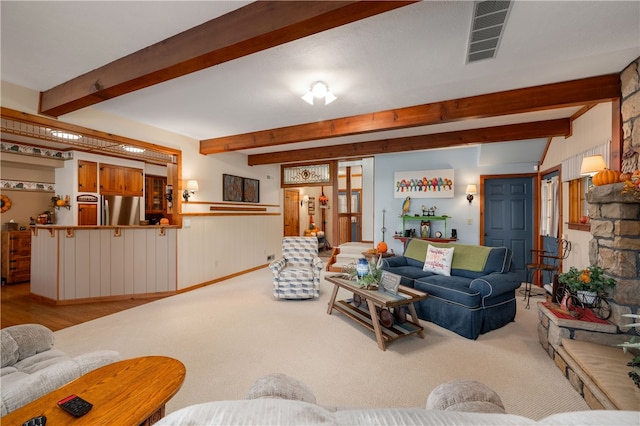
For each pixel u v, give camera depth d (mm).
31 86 2893
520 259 5219
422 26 1889
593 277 2311
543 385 2035
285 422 547
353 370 2236
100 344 2645
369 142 5109
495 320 3059
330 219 10617
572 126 3760
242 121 3979
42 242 3957
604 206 2342
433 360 2396
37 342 1713
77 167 5449
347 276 3627
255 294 4379
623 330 2121
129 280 4160
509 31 1945
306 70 2508
